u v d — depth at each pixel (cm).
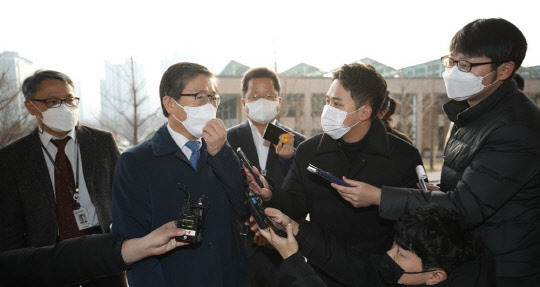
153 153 144
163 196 142
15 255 132
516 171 137
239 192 155
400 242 132
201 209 128
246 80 287
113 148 227
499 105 152
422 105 1753
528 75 1080
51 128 199
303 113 1731
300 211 191
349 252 163
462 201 141
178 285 143
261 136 294
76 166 212
